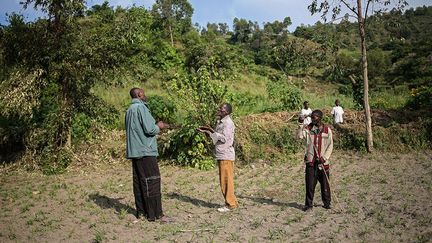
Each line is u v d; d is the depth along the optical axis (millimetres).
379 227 5867
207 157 11953
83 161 12148
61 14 11633
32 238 5949
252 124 13930
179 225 6375
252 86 34250
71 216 7031
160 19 50844
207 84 12328
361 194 7977
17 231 6266
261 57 56500
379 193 8023
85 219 6781
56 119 11953
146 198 6570
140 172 6598
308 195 6977
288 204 7578
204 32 72312
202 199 8180
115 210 7352
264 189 9031
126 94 20281
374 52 49062
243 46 75375
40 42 11695
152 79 27312
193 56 38156
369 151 13039
